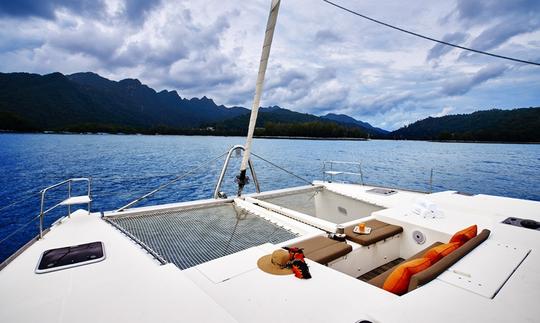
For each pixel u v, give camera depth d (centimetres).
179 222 433
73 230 351
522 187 2145
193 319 166
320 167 3225
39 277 222
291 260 249
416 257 302
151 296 193
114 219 425
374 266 366
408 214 430
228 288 215
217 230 402
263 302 196
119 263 251
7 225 1301
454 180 2478
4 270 236
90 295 195
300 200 664
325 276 233
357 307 189
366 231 367
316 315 181
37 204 1595
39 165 2902
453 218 408
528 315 160
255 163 3538
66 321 164
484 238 285
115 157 3828
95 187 1991
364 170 3119
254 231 399
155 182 2198
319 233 373
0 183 2002
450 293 183
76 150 4731
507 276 207
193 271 243
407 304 169
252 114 480
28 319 166
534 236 297
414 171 3027
